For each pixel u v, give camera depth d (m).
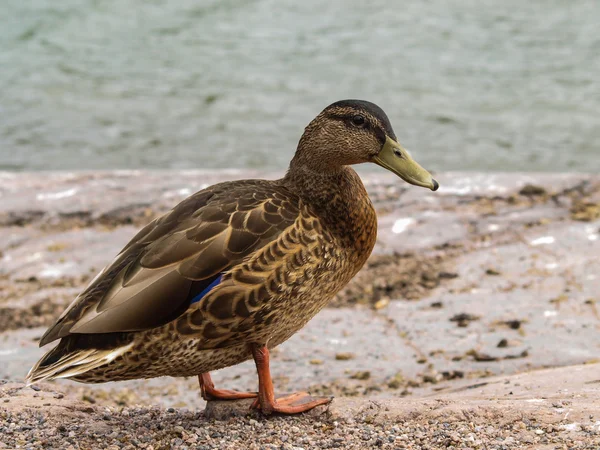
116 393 8.14
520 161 17.89
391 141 6.27
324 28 25.45
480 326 8.90
